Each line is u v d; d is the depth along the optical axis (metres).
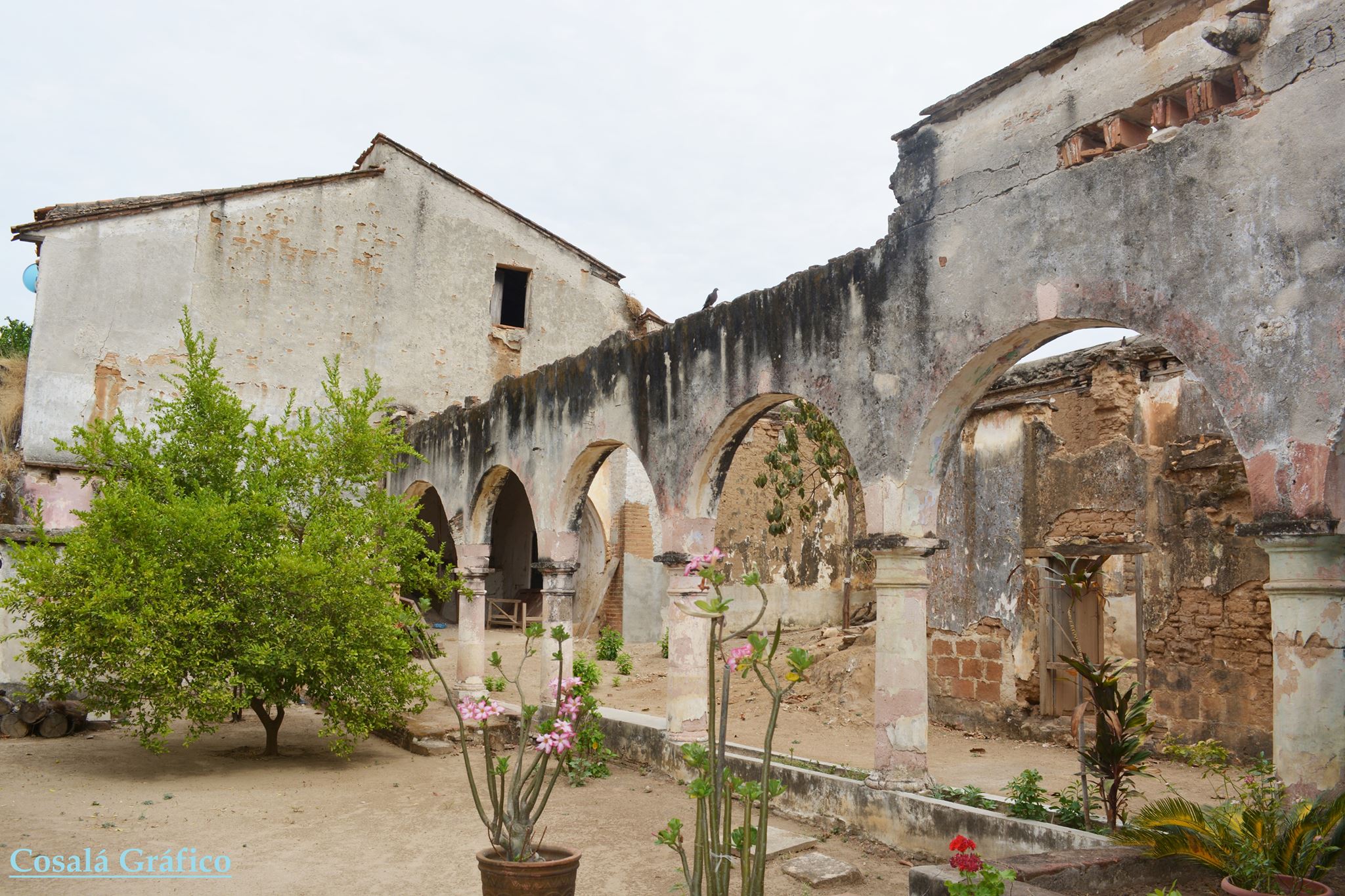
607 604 19.72
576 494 11.23
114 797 8.31
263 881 6.09
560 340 19.16
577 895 5.86
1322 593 4.77
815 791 7.46
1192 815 4.68
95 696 9.42
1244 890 4.22
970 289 6.61
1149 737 10.19
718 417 8.75
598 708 11.08
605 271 19.78
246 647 9.21
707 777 4.32
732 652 4.34
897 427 7.07
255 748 10.84
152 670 8.70
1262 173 5.14
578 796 8.56
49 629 9.26
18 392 14.26
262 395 15.88
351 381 16.73
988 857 6.09
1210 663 9.73
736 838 4.15
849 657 13.22
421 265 17.72
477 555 13.05
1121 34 5.89
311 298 16.55
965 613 12.02
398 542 11.02
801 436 19.89
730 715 12.45
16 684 11.83
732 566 18.44
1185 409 10.42
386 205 17.50
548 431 11.48
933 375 6.82
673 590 9.24
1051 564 10.91
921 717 7.04
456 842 7.07
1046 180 6.21
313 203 16.75
